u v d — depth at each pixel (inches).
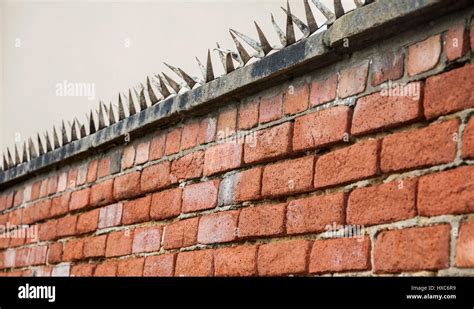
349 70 62.7
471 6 52.6
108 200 98.2
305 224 64.1
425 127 54.9
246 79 72.1
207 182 78.5
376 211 57.2
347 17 60.2
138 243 89.0
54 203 113.5
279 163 68.9
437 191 52.2
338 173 61.5
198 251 77.4
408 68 57.0
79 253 102.5
